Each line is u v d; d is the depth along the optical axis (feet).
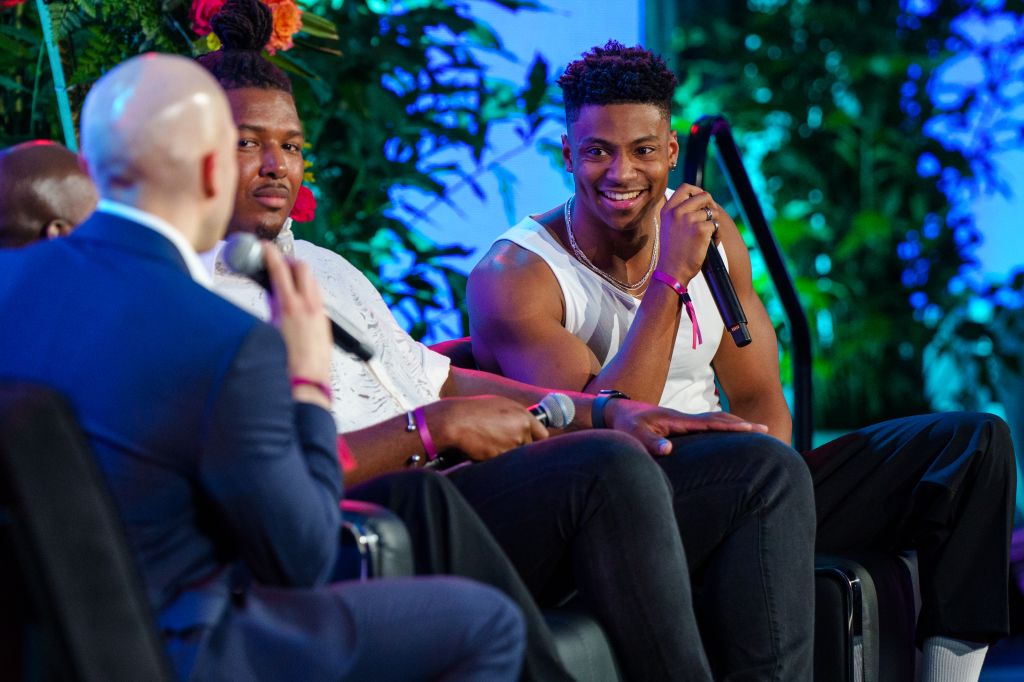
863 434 15.66
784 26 39.91
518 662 9.03
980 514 14.57
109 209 8.62
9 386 7.23
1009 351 38.22
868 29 39.83
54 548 7.06
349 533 9.44
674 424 13.33
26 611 7.42
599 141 15.38
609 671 11.24
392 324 14.53
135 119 8.50
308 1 20.11
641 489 11.34
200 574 8.36
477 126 21.61
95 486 7.24
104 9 15.52
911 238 39.68
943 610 14.57
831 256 39.50
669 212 15.46
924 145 39.73
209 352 8.03
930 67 39.09
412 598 8.72
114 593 7.23
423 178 20.98
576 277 16.08
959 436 14.70
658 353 14.80
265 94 12.94
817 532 15.48
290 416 8.30
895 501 15.23
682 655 11.30
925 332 38.78
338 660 8.38
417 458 12.13
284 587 8.47
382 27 20.58
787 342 36.27
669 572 11.34
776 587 12.50
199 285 8.36
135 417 7.97
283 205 13.10
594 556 11.38
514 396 14.65
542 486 11.57
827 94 39.96
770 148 40.37
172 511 8.14
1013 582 24.47
